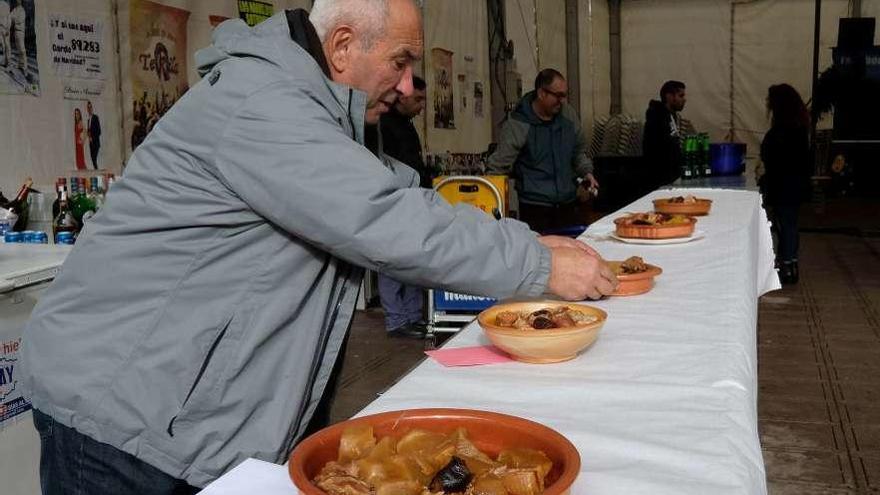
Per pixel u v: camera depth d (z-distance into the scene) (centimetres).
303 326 136
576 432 106
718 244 256
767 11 1220
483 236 126
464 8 713
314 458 87
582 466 97
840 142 1316
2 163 303
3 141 303
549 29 976
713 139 1267
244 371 131
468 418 94
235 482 94
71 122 333
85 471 130
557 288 152
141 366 128
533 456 85
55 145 326
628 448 101
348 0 133
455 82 698
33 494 236
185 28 398
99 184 332
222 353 129
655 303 178
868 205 1252
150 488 129
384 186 118
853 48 1205
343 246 121
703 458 98
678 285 197
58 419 132
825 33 1223
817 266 748
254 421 133
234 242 128
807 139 653
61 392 130
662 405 116
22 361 138
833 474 300
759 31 1230
